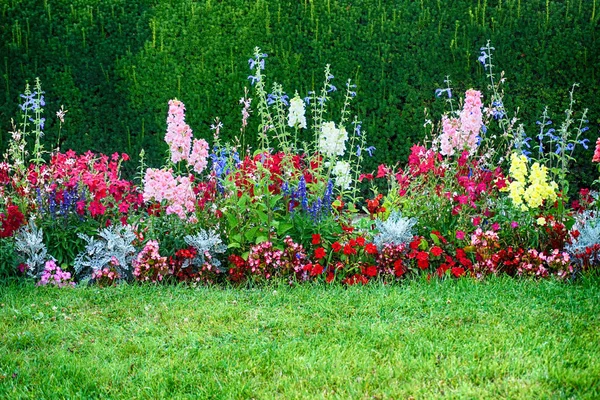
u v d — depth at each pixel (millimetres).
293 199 6395
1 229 6297
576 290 5699
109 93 9133
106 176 6953
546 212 6418
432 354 4570
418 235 6516
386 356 4539
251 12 9250
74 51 9156
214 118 9102
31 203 6559
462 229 6406
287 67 9094
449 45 9023
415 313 5273
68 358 4605
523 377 4203
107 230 6227
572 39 8875
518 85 8938
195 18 9211
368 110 9102
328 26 9203
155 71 9109
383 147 8969
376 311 5332
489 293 5652
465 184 6398
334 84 9094
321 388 4211
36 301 5617
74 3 9312
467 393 4027
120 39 9227
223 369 4473
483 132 7098
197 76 9102
